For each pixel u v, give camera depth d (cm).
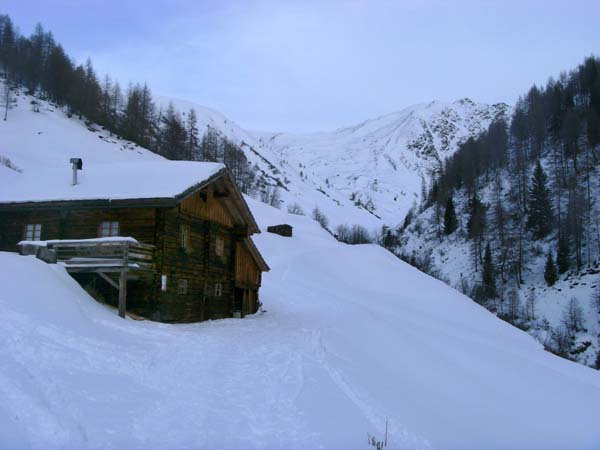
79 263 1880
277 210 11612
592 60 15012
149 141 14800
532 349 3738
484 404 1545
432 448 1030
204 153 17562
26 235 2297
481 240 10319
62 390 941
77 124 12081
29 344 1112
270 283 4716
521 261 9206
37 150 9000
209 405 1066
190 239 2433
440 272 10444
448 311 5128
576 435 1351
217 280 2745
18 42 13450
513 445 1169
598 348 6366
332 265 6538
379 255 7425
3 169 3862
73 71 13900
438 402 1459
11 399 837
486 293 8875
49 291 1520
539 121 13825
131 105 14838
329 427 1036
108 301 2100
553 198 10819
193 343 1642
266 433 952
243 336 2031
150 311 2088
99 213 2208
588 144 11781
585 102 13962
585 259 8712
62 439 766
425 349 2438
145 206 2075
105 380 1070
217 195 2705
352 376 1540
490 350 2852
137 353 1344
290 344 1958
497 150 14175
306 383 1347
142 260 2006
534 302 8112
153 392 1082
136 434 850
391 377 1670
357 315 3466
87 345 1261
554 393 1908
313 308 3734
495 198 12088
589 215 9594
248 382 1291
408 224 15025
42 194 2230
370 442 984
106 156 10406
